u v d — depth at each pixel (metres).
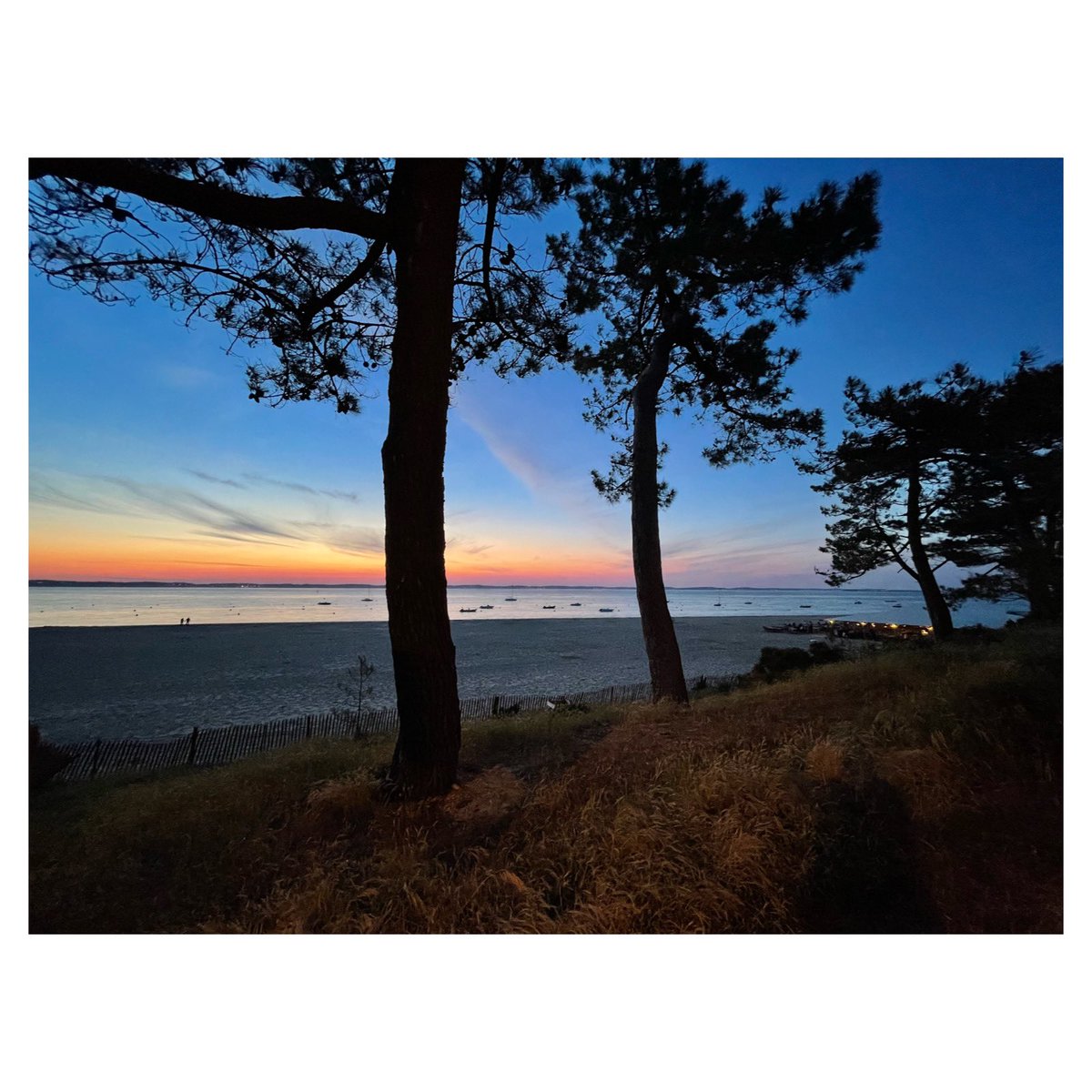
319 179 5.48
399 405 4.53
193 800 5.19
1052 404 11.23
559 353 7.84
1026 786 3.84
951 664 6.98
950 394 13.30
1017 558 10.27
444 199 4.61
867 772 4.15
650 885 2.97
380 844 3.78
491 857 3.48
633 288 9.47
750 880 3.03
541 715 8.06
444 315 4.63
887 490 16.16
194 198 4.12
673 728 6.18
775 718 6.06
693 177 7.66
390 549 4.54
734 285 8.77
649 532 9.55
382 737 8.65
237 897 3.43
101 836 4.47
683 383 10.79
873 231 7.72
